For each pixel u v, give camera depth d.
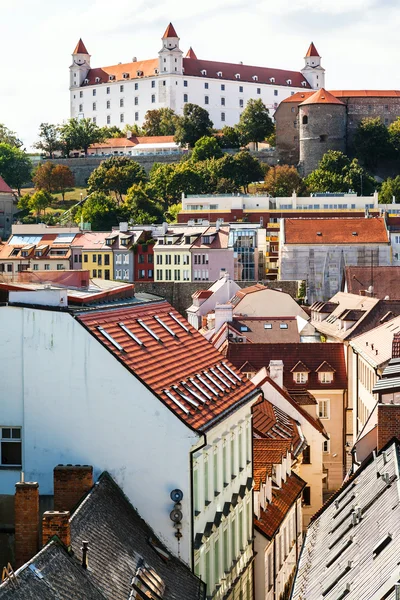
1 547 64.88
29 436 72.25
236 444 84.31
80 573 54.56
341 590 57.06
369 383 127.25
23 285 81.62
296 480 110.38
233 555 83.50
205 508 74.50
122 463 71.19
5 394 72.44
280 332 181.38
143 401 70.81
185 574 68.50
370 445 92.81
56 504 67.06
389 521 60.75
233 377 86.56
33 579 50.59
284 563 99.81
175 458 70.56
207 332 184.25
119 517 67.06
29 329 71.94
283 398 125.19
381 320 161.50
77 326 71.44
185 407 72.44
